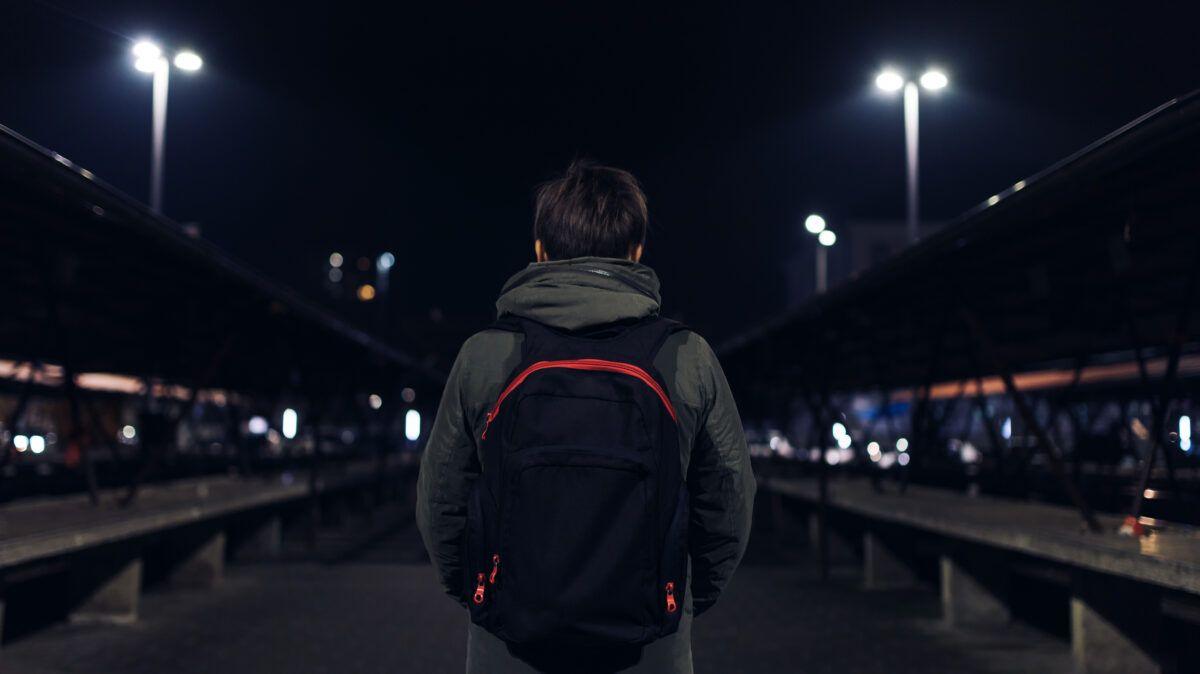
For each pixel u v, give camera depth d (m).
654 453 1.87
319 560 11.59
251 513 11.73
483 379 2.01
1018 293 7.25
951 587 7.35
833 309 9.48
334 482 14.18
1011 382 6.06
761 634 7.09
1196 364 9.23
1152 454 5.45
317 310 10.94
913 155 16.97
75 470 16.80
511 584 1.84
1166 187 4.69
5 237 6.46
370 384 19.11
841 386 14.69
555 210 2.21
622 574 1.82
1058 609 7.39
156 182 14.42
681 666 2.00
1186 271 5.68
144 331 9.77
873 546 9.52
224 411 17.52
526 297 2.02
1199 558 4.32
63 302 8.20
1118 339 7.27
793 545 13.48
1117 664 5.23
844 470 15.73
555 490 1.83
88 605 7.35
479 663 1.98
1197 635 4.98
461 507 2.06
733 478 2.03
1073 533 5.55
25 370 10.80
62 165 5.02
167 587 9.26
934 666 6.05
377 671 5.83
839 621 7.63
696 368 2.02
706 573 2.11
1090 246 5.89
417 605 8.25
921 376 11.23
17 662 6.00
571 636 1.83
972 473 13.45
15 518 6.60
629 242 2.21
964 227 5.60
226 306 8.89
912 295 8.14
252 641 6.70
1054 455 5.75
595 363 1.92
